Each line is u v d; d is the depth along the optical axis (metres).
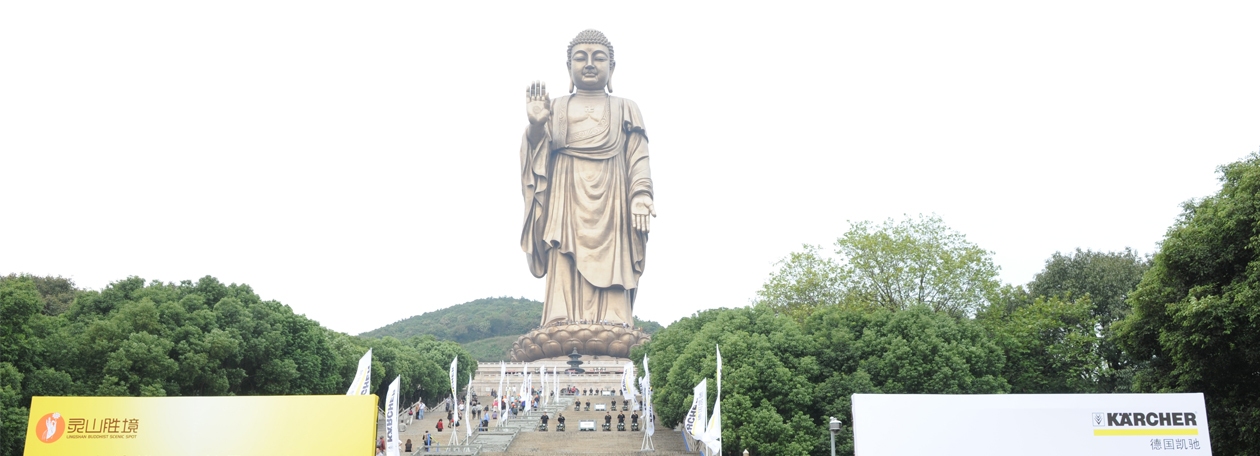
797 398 63.47
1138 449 28.16
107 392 56.03
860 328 71.62
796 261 89.88
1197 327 42.78
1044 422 28.22
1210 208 45.72
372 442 28.70
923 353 65.25
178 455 28.47
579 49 147.62
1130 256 85.19
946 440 28.09
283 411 28.80
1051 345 71.50
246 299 74.56
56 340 56.56
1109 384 71.06
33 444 28.44
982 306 82.25
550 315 144.50
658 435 81.44
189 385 62.75
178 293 72.31
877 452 28.05
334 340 93.50
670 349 84.50
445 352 131.38
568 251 143.50
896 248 83.88
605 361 141.12
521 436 81.94
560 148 145.62
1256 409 41.62
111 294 69.38
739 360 66.06
